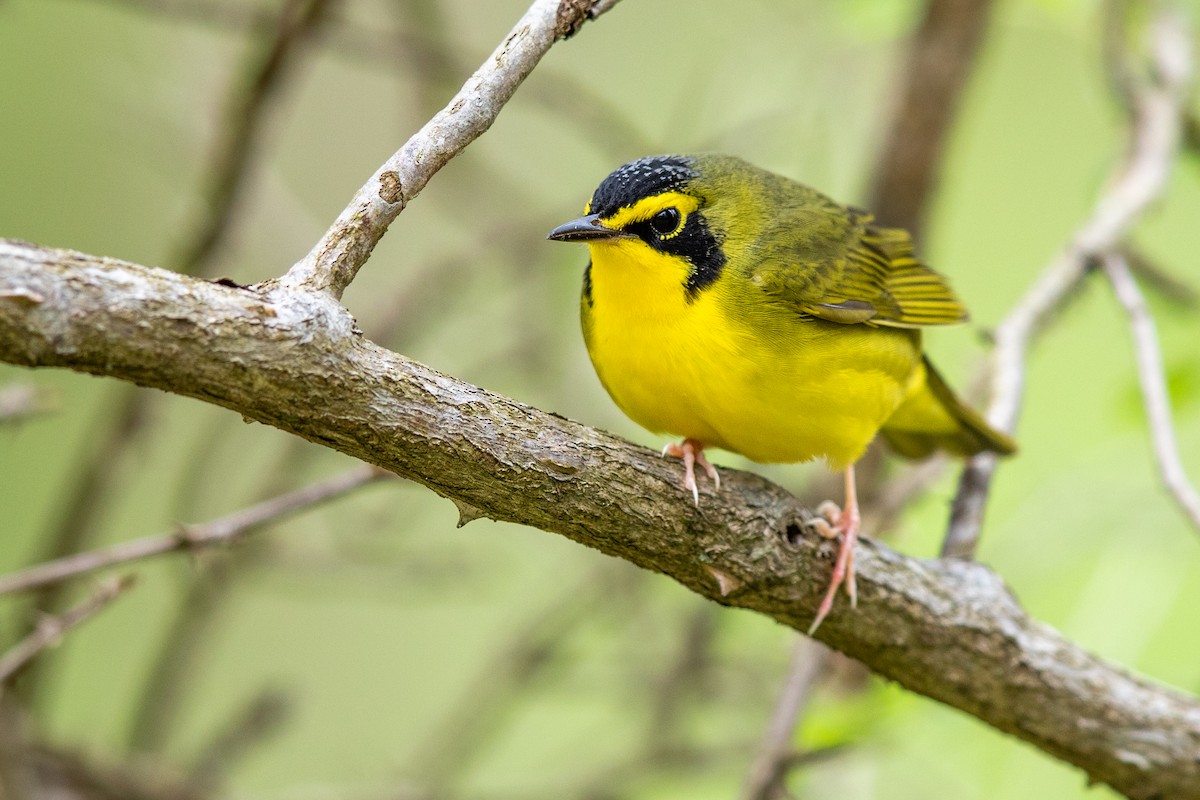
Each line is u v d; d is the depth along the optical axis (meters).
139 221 13.99
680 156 8.91
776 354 8.12
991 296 15.32
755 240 8.41
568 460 6.21
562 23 5.87
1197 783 7.82
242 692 14.66
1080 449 13.78
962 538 8.56
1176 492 8.15
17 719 9.62
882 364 8.57
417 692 14.76
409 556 13.01
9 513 14.41
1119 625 10.18
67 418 14.77
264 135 10.34
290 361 5.40
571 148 14.98
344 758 13.38
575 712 14.80
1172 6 12.20
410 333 12.82
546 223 12.91
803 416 8.26
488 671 12.28
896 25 12.63
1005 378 9.55
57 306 4.91
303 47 10.62
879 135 13.06
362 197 5.61
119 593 7.67
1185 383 10.75
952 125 12.79
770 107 13.01
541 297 13.23
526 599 15.20
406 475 6.01
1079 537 10.91
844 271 8.64
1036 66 16.14
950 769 10.14
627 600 12.53
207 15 10.52
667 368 8.17
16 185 13.73
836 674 11.76
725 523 6.70
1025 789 9.95
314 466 12.88
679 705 11.98
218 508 14.17
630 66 15.08
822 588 7.21
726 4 14.56
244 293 5.36
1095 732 7.74
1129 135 11.21
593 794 11.67
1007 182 15.90
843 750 8.88
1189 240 15.22
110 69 12.84
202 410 14.48
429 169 5.65
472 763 12.72
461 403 5.94
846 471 8.69
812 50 13.10
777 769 8.24
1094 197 11.56
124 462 10.90
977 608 7.54
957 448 10.04
